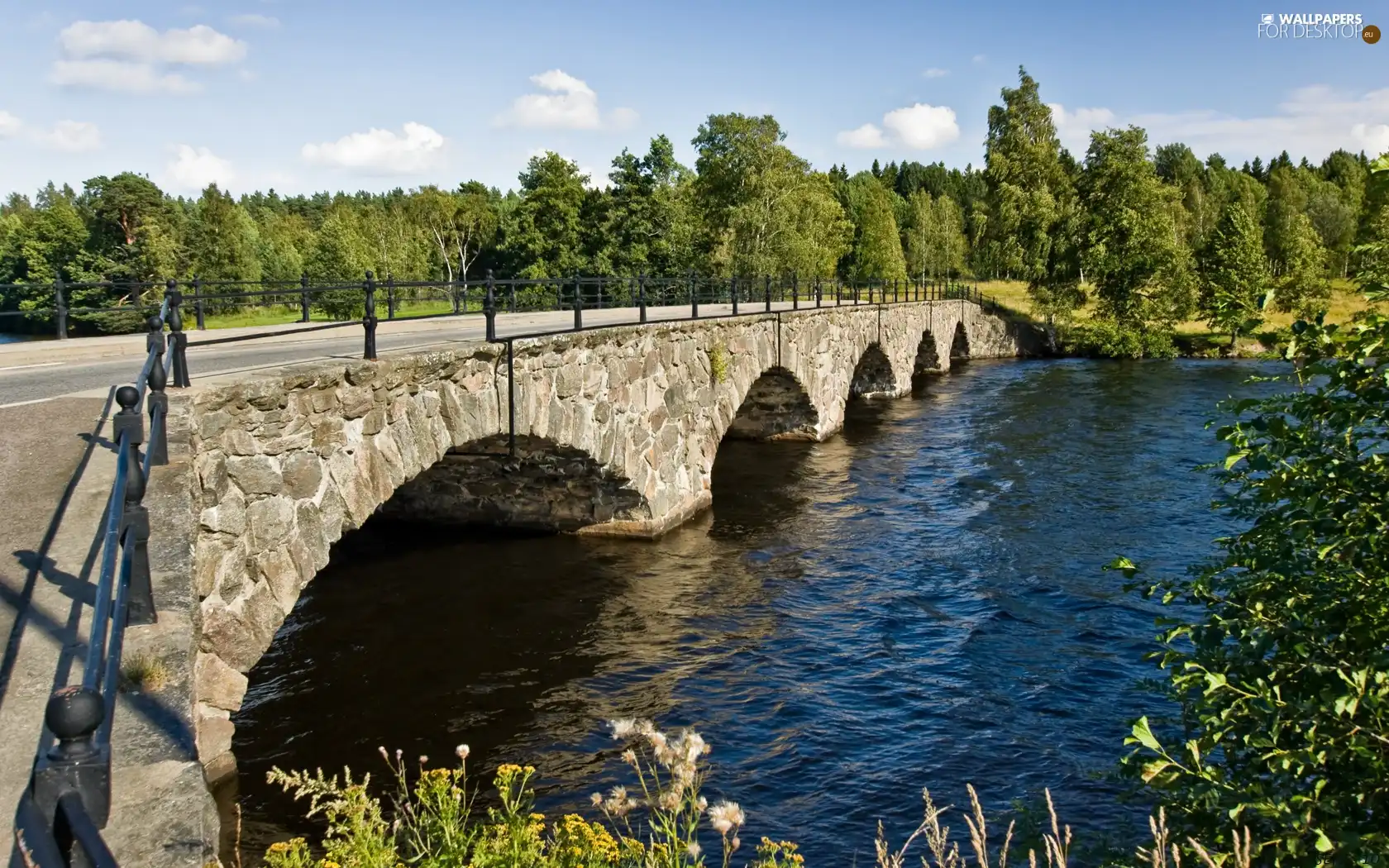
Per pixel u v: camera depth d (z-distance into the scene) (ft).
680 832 25.67
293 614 43.88
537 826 16.37
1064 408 110.32
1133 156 176.76
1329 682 15.99
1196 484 70.54
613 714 34.99
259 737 32.71
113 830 10.05
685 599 46.75
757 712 35.37
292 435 27.48
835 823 28.37
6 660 12.98
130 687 12.88
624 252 171.83
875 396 123.34
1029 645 41.39
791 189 184.65
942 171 433.07
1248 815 15.80
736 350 68.90
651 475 55.36
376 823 16.96
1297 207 258.16
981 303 195.00
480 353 37.73
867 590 48.29
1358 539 16.17
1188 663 16.84
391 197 396.78
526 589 47.65
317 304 139.54
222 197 203.10
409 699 35.78
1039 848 21.72
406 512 58.90
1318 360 18.63
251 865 25.40
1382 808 14.88
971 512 63.46
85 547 16.49
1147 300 172.76
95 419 24.07
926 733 33.76
